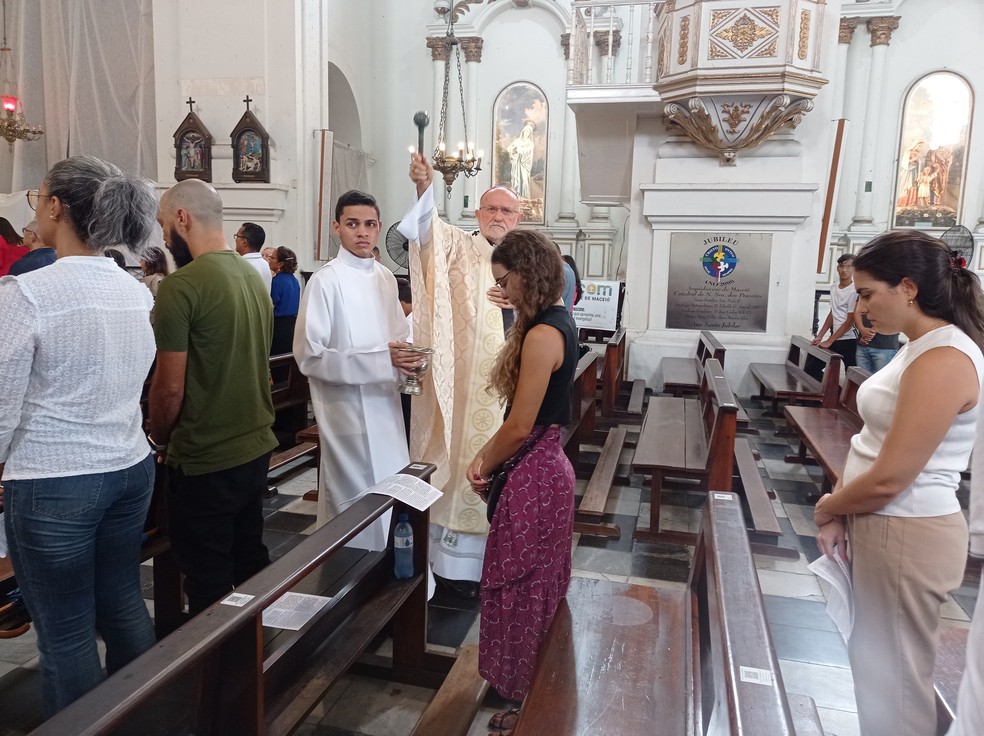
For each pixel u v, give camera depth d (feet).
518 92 40.93
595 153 28.25
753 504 13.58
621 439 18.37
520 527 6.72
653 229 27.22
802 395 19.72
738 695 4.12
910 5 36.94
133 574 6.92
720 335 27.04
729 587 5.49
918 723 5.46
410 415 10.95
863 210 38.29
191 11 33.55
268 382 8.55
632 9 37.29
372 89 42.32
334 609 7.50
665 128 26.91
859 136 37.93
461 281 10.47
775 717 3.93
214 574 8.14
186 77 33.91
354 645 7.31
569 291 11.87
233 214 33.76
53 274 5.72
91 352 5.82
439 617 10.08
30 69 37.35
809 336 26.53
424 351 9.37
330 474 9.82
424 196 9.44
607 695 5.84
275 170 33.50
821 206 26.08
